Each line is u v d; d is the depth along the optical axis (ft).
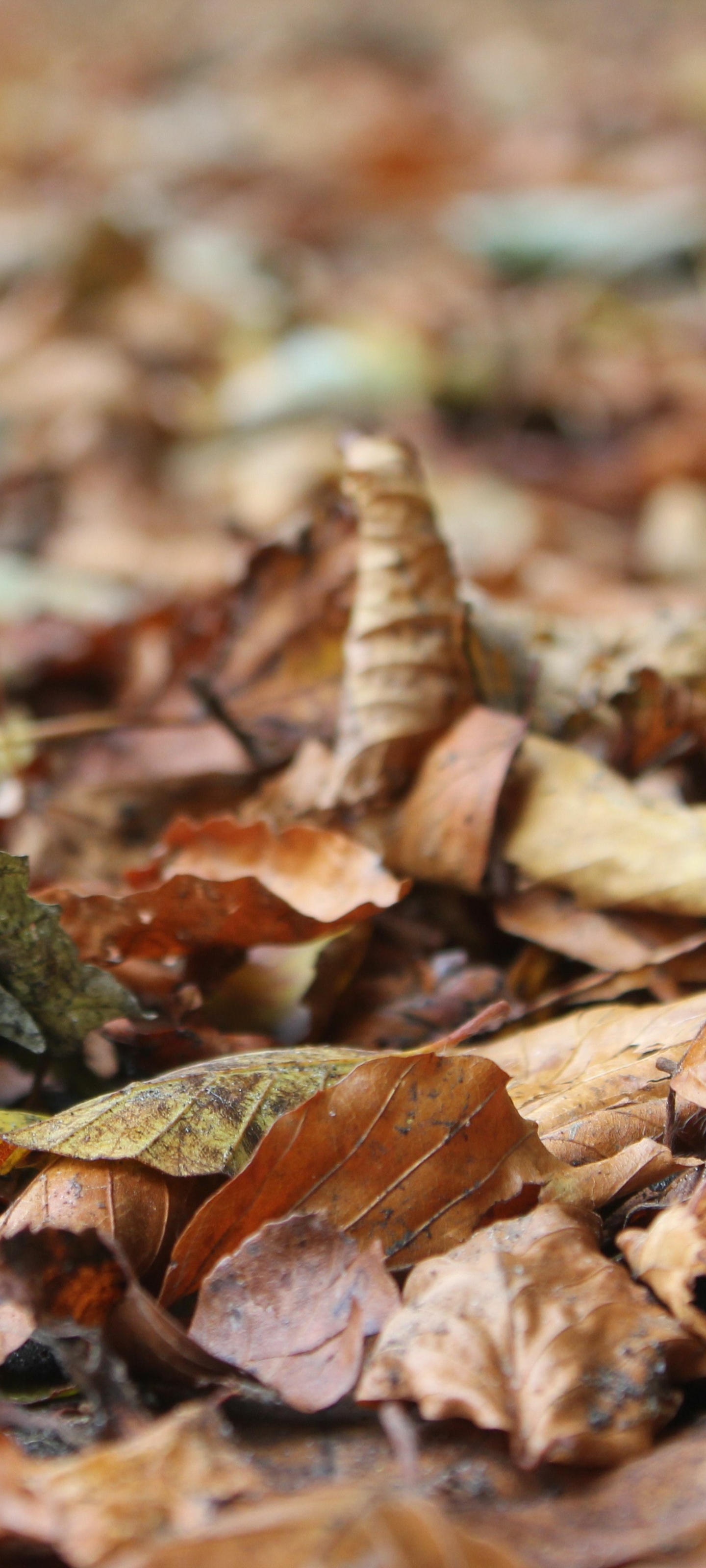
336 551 2.43
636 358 6.17
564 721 2.34
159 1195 1.91
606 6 14.03
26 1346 1.88
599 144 9.70
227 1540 1.69
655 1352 1.80
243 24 14.32
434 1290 1.83
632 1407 1.78
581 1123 1.94
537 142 9.63
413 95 11.47
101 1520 1.73
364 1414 1.84
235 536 3.86
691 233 6.97
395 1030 2.13
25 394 5.74
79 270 6.64
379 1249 1.85
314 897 2.14
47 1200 1.90
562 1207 1.87
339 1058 1.99
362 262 8.11
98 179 9.89
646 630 2.39
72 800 2.42
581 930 2.15
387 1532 1.69
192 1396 1.84
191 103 11.97
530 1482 1.78
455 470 5.39
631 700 2.29
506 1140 1.90
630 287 6.88
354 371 5.98
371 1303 1.84
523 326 6.51
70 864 2.37
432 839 2.19
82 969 2.05
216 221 8.87
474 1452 1.80
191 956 2.15
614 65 12.03
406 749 2.23
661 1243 1.84
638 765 2.31
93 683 3.14
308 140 10.22
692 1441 1.78
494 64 12.41
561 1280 1.83
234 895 2.10
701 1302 1.84
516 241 7.04
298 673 2.43
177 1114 1.93
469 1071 1.90
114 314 6.61
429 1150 1.89
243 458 5.48
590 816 2.18
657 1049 2.00
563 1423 1.77
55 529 4.84
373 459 2.28
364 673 2.25
